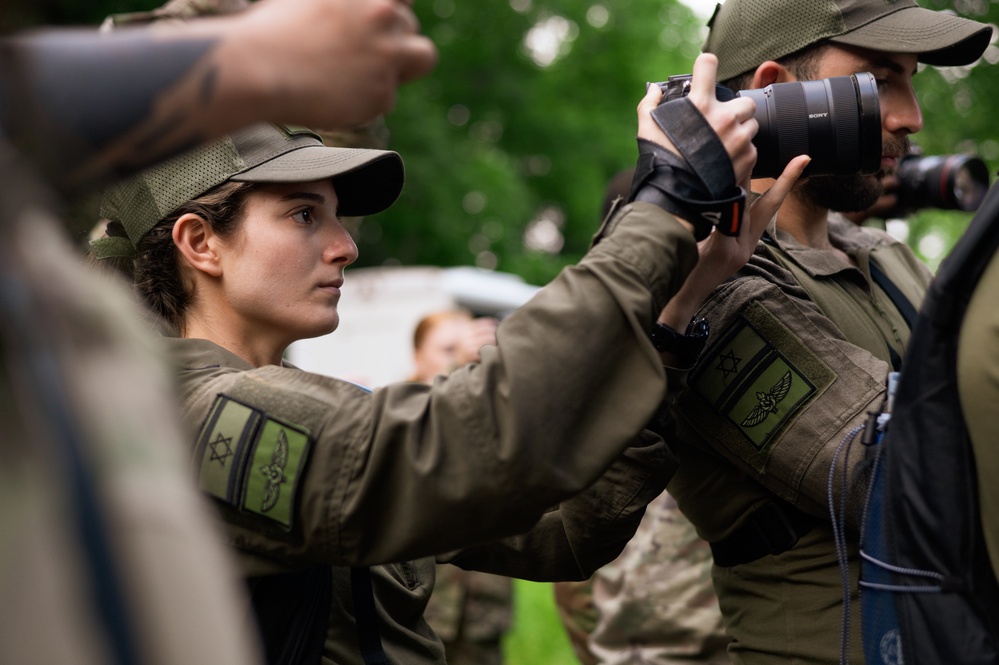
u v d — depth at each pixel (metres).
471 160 16.23
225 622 0.67
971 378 1.27
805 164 1.61
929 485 1.33
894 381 1.55
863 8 2.06
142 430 0.65
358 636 1.66
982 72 9.12
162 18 2.02
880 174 2.09
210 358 1.65
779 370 1.79
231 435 1.49
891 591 1.40
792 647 1.85
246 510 1.47
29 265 0.64
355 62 0.84
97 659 0.59
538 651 5.72
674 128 1.47
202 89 0.79
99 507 0.61
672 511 2.99
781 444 1.76
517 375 1.33
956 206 2.77
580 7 18.50
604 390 1.37
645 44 18.66
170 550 0.63
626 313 1.36
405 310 11.63
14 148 0.70
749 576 1.93
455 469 1.35
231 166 1.74
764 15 2.10
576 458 1.35
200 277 1.78
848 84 1.65
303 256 1.77
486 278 12.08
